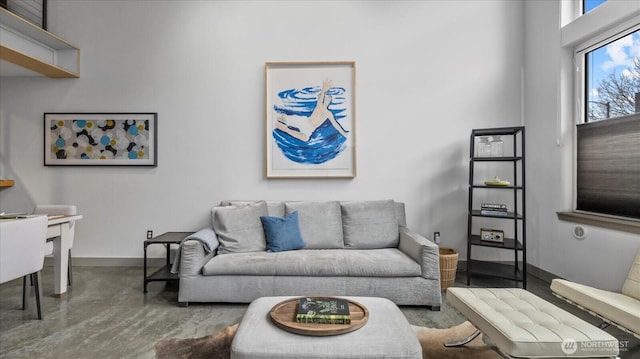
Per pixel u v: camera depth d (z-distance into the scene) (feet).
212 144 12.40
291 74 12.27
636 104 8.54
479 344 6.87
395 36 12.27
